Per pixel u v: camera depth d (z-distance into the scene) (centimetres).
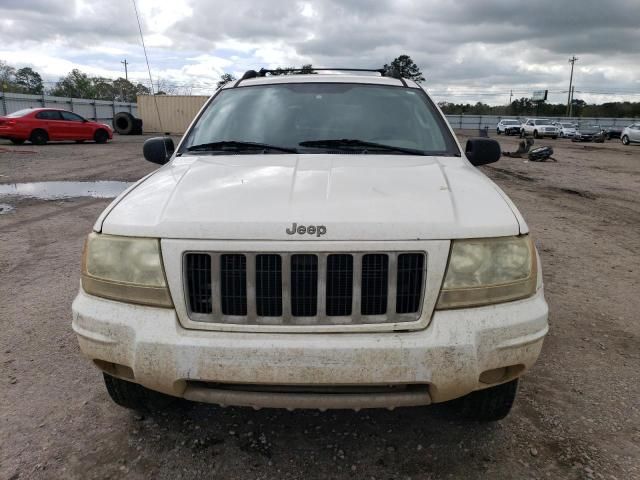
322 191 219
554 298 446
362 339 194
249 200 212
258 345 193
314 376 193
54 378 306
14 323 382
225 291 199
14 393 289
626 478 224
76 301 218
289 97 338
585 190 1110
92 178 1151
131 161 1501
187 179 243
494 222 210
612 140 3978
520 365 210
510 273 206
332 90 343
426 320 199
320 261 193
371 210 204
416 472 228
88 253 216
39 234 653
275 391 201
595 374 315
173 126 3142
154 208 216
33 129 1972
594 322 395
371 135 306
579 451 242
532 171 1471
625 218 813
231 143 301
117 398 255
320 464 233
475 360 196
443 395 201
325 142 297
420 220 200
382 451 242
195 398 206
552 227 738
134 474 226
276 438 251
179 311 200
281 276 195
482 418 254
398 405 203
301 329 196
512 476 225
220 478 224
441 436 253
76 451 240
